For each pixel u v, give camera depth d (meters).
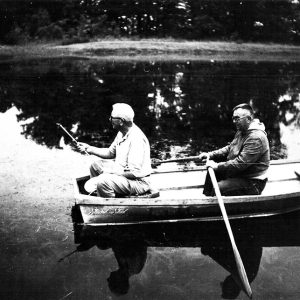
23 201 4.89
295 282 3.47
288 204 4.77
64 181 5.50
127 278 3.50
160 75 15.47
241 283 3.46
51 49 21.48
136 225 4.48
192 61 20.20
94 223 4.43
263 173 4.75
